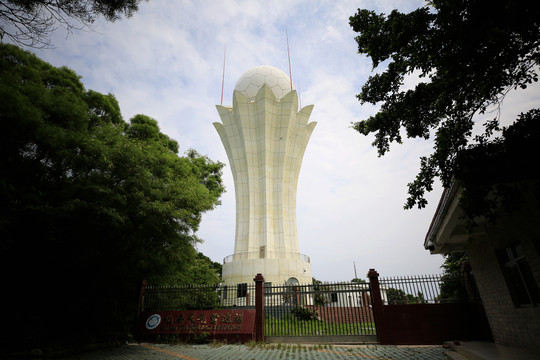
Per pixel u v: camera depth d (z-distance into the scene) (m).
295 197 39.38
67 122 13.59
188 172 19.12
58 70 18.44
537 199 7.49
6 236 11.16
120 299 16.08
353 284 15.14
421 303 14.20
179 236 16.20
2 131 11.21
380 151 9.52
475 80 7.20
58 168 13.45
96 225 12.42
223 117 40.56
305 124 40.81
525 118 5.96
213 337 14.80
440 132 7.99
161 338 15.10
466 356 10.07
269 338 14.69
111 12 7.05
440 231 11.34
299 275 34.97
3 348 10.67
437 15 7.03
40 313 12.63
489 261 11.16
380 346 13.24
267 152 38.22
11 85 11.93
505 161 6.02
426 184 7.91
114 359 10.92
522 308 9.39
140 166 14.25
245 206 38.09
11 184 11.55
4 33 6.18
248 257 35.47
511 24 5.98
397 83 8.67
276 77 44.78
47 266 12.44
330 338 14.28
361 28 8.65
